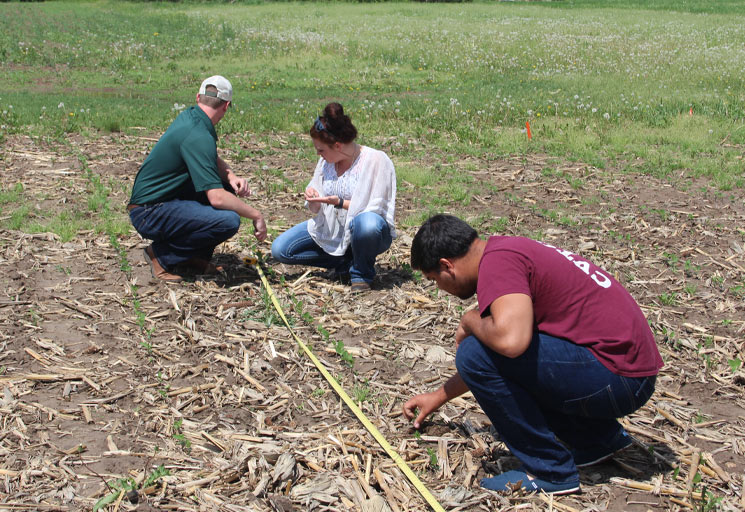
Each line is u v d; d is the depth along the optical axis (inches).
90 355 161.5
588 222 266.8
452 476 124.0
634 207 287.0
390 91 627.5
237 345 168.7
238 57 807.1
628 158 366.0
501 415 115.3
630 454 130.1
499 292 106.3
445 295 199.8
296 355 165.2
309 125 429.1
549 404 115.3
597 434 122.8
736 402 149.5
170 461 125.2
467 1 1616.6
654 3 1549.0
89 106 483.8
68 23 1001.5
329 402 146.7
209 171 191.6
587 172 335.9
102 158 335.9
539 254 111.0
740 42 913.5
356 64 770.2
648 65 724.0
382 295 199.5
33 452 126.3
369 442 132.4
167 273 205.0
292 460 122.6
